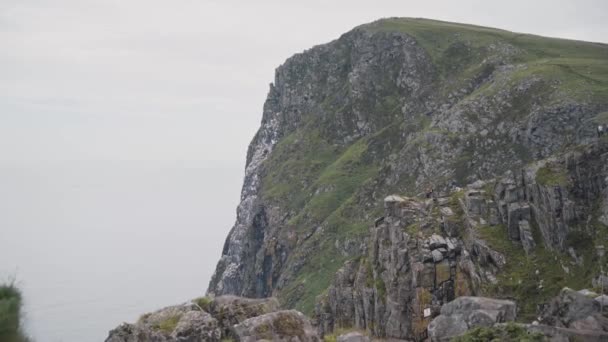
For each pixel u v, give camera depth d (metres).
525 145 111.38
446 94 167.75
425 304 46.56
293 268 151.75
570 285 43.62
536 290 44.50
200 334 20.08
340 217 152.12
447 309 23.56
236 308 22.66
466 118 126.50
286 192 195.75
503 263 47.34
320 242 150.38
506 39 180.38
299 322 21.52
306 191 185.75
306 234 164.00
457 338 19.91
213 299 22.98
